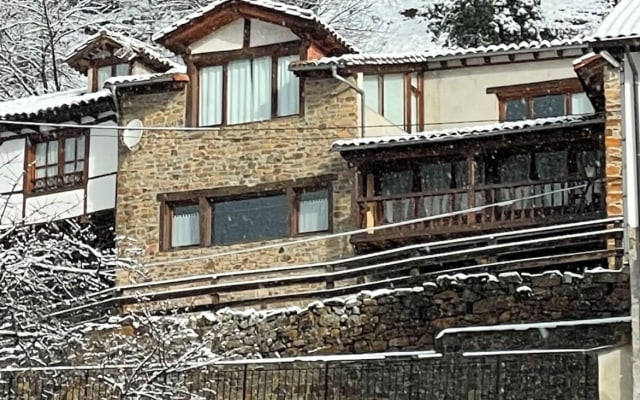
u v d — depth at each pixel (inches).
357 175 1330.0
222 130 1412.4
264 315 1131.9
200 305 1231.5
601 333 930.1
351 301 1106.1
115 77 1455.5
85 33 2114.9
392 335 1083.9
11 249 837.8
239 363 958.4
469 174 1284.4
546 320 1037.2
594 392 870.4
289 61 1406.3
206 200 1406.3
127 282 1378.0
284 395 943.0
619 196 1156.5
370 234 1304.1
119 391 876.6
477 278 1067.9
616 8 993.5
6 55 2004.2
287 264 1353.3
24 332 845.2
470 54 1412.4
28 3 2017.7
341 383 930.7
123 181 1440.7
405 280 1154.0
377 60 1390.3
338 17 2111.2
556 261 1107.9
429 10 2175.2
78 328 1099.3
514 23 1863.9
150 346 1011.3
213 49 1435.8
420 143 1290.6
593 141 1250.0
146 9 2150.6
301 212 1368.1
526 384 882.8
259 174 1387.8
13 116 1520.7
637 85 948.0
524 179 1286.9
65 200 1504.7
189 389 943.7
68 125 1456.7
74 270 859.4
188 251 1396.4
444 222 1286.9
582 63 1202.6
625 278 1021.2
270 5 1400.1
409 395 909.8
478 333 961.5
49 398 941.8
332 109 1371.8
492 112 1424.7
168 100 1444.4
